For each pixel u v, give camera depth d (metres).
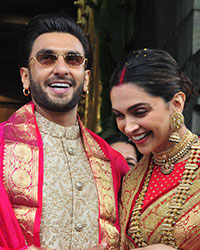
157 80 1.75
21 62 2.09
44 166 1.94
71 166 1.99
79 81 2.02
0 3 8.84
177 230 1.76
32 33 2.04
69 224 1.86
